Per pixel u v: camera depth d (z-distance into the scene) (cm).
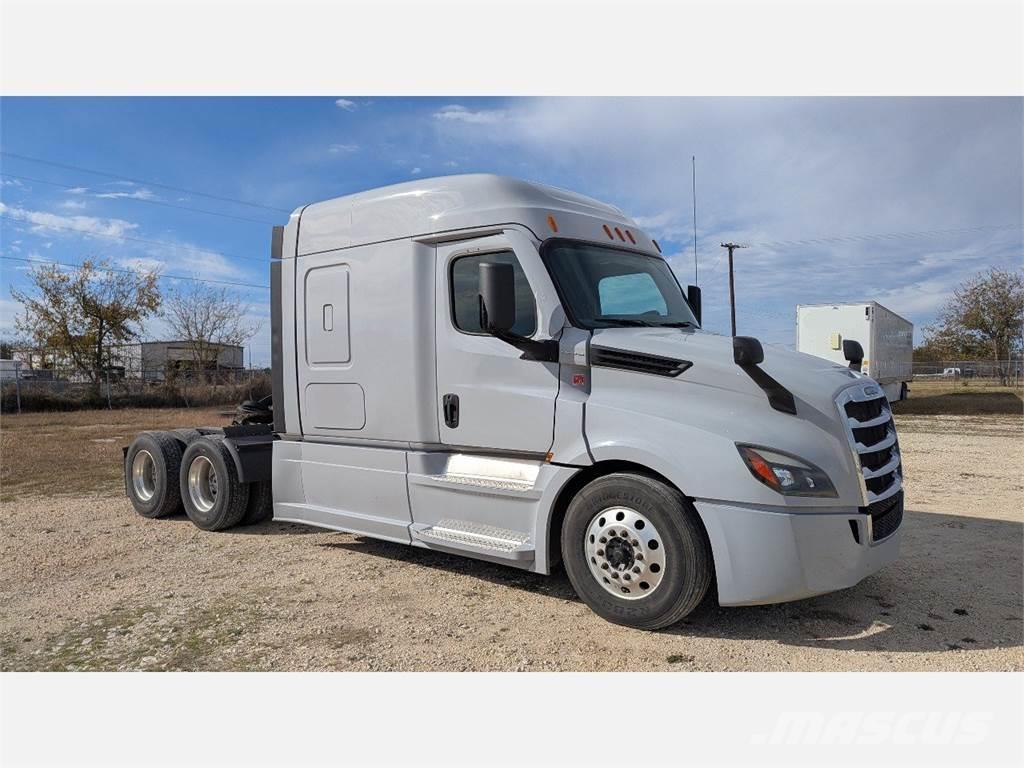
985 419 2106
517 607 491
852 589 510
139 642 439
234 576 573
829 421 418
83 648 432
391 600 509
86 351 3994
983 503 820
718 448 415
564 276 497
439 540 526
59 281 3931
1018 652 403
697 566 419
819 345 2155
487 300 459
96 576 579
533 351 482
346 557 627
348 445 608
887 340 2266
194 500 754
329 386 614
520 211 505
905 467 1114
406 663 402
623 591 446
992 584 519
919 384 4225
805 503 406
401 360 559
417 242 552
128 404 3312
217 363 4119
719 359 436
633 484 437
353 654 415
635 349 458
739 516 407
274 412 662
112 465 1253
